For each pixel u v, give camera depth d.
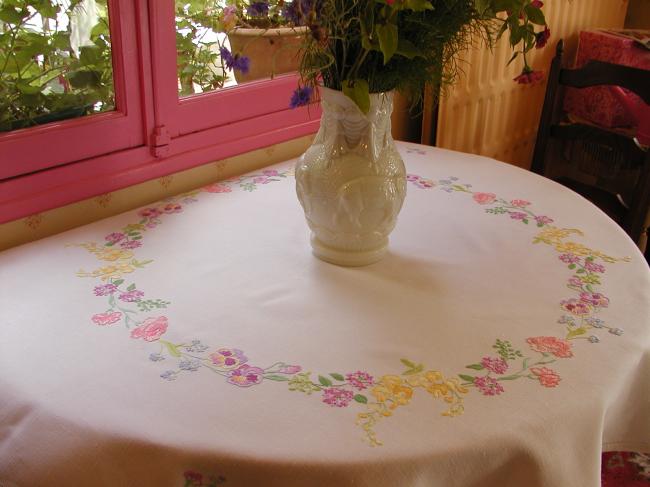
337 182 1.15
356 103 1.05
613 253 1.31
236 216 1.41
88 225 1.36
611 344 1.03
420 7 0.97
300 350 1.00
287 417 0.87
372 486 0.81
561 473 0.88
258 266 1.23
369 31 1.03
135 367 0.96
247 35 1.57
